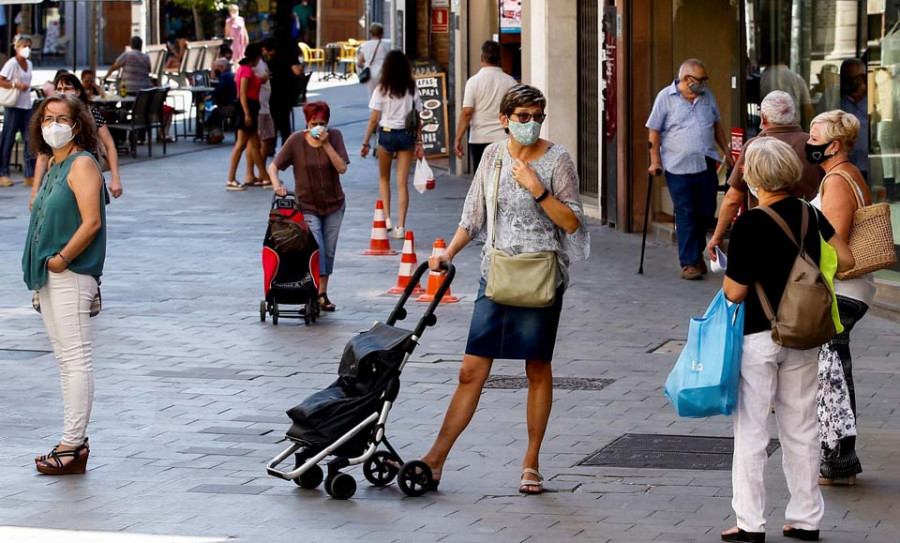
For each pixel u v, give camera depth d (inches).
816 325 674.2
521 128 756.6
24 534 709.9
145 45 4384.8
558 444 887.1
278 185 1296.8
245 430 924.0
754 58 1641.2
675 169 1502.2
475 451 871.7
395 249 1739.7
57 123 836.0
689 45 1802.4
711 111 1509.6
